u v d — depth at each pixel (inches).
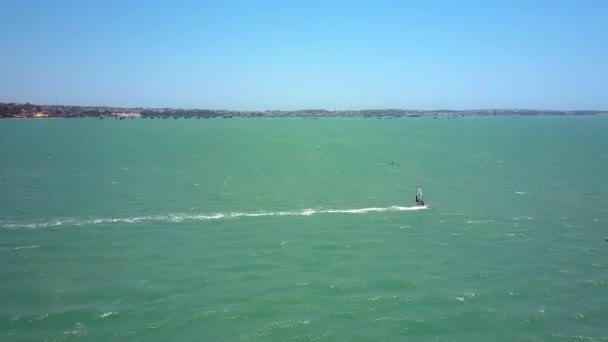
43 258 2105.1
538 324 1556.3
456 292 1776.6
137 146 7347.4
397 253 2196.1
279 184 3932.1
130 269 1987.0
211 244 2314.2
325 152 6840.6
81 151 6358.3
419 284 1846.7
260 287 1814.7
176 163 5265.8
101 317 1585.9
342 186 3850.9
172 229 2556.6
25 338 1465.3
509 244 2331.4
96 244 2295.8
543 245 2314.2
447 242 2362.2
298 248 2262.6
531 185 3860.7
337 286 1825.8
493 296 1745.8
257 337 1478.8
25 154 5851.4
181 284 1839.3
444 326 1542.8
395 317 1595.7
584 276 1931.6
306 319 1579.7
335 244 2324.1
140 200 3216.0
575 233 2507.4
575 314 1620.3
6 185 3693.4
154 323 1551.4
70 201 3157.0
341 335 1491.1
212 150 6963.6
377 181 4109.3
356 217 2832.2
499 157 5935.0
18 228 2534.5
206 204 3127.5
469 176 4370.1
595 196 3393.2
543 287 1824.6
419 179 4210.1
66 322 1556.3
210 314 1608.0
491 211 2970.0
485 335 1494.8
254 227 2608.3
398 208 3048.7
